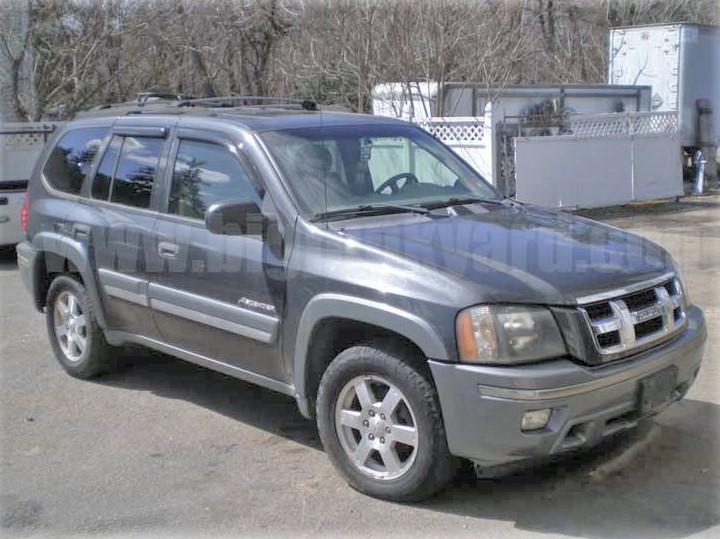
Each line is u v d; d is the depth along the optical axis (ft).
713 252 34.47
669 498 13.33
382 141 17.15
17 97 54.75
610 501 13.32
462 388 12.10
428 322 12.34
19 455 15.71
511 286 12.37
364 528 12.64
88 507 13.57
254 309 15.02
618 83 62.03
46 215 20.38
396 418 13.16
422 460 12.72
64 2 53.72
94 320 19.45
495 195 17.93
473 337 12.07
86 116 21.06
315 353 14.23
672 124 53.42
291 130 16.30
